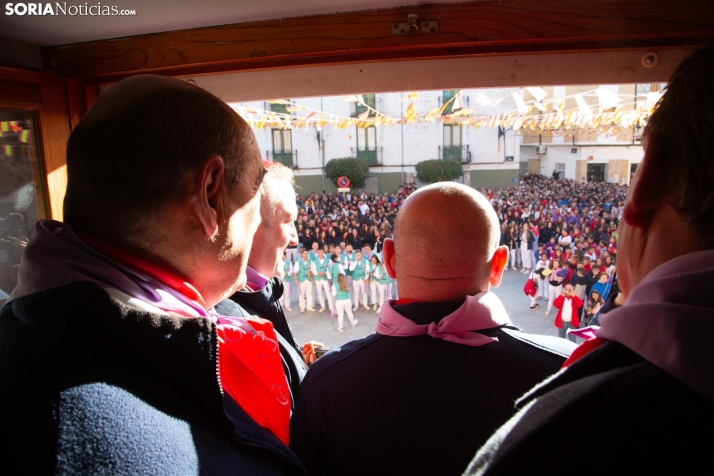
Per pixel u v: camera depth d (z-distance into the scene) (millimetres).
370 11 1460
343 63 1548
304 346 1473
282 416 829
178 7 1389
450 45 1440
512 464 404
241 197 682
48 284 555
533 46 1423
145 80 614
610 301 657
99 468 482
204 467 562
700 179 395
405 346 822
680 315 369
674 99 420
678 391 363
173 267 645
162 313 579
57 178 1724
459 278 859
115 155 572
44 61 1748
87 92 1775
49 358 537
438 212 855
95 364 545
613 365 425
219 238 659
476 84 1515
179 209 609
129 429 515
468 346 805
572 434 385
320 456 857
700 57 416
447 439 749
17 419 493
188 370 577
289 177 1354
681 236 428
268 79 1654
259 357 876
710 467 349
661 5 1295
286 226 1307
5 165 1641
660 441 362
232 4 1380
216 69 1632
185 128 591
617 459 371
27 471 471
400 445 762
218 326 843
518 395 758
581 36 1354
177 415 573
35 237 607
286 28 1518
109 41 1683
